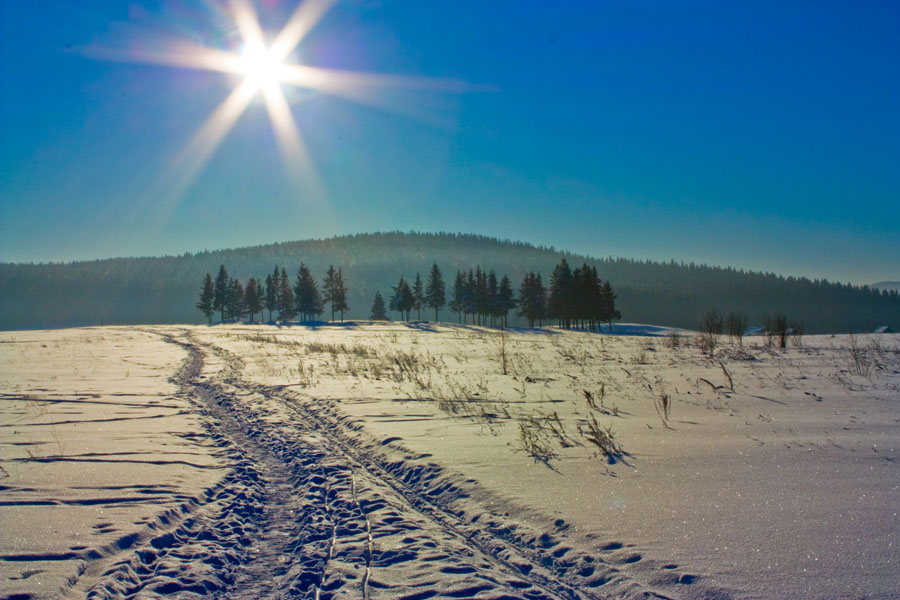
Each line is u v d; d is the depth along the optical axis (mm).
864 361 15977
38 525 4527
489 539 4387
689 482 5258
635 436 7301
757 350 21938
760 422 7957
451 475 5898
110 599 3367
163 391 13586
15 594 3334
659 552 3766
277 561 4082
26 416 9922
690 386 12203
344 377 15961
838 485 4992
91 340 39969
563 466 6027
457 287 97750
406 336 46188
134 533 4387
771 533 3967
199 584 3635
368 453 7375
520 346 30031
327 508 5176
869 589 3123
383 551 4105
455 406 10180
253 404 11695
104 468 6355
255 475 6391
